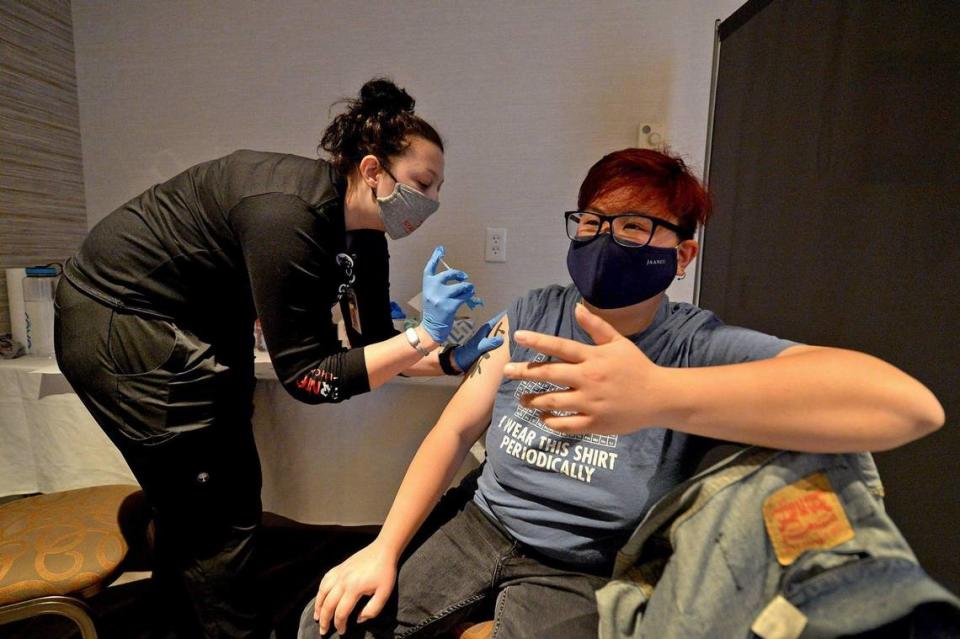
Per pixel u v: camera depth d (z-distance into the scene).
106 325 0.90
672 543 0.52
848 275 0.82
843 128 0.83
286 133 1.57
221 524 1.01
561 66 1.40
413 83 1.47
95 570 0.90
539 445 0.73
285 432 1.28
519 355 0.83
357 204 0.95
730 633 0.45
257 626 1.07
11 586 0.85
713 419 0.45
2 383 1.28
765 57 1.08
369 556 0.74
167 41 1.57
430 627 0.72
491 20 1.41
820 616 0.41
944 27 0.62
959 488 0.61
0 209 1.43
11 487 1.33
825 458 0.46
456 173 1.49
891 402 0.41
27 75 1.49
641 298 0.70
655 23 1.35
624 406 0.46
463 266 1.54
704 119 1.38
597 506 0.67
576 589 0.68
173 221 0.89
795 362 0.45
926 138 0.65
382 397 1.23
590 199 0.74
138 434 0.92
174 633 1.15
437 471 0.82
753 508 0.47
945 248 0.63
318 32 1.50
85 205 1.71
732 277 1.24
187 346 0.92
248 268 0.84
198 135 1.61
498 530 0.79
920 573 0.39
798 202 0.97
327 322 0.92
